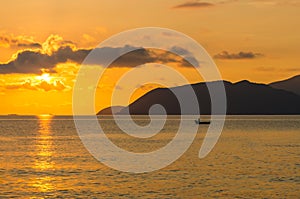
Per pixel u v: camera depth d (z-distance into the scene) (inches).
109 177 2311.8
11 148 3991.1
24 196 1865.2
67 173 2447.1
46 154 3459.6
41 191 1959.9
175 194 1903.3
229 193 1918.1
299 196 1856.5
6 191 1958.7
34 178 2284.7
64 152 3627.0
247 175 2379.4
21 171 2529.5
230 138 5403.5
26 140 5022.1
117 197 1850.4
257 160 3051.2
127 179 2251.5
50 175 2379.4
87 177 2313.0
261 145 4343.0
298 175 2375.7
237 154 3462.1
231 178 2283.5
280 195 1876.2
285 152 3624.5
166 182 2170.3
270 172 2487.7
